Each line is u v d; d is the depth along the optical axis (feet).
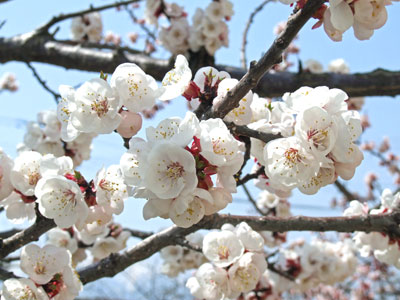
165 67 2.64
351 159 1.07
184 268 2.56
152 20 2.82
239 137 1.27
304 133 1.06
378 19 1.09
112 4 2.65
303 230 1.55
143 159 1.04
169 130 1.06
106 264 1.61
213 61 2.68
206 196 1.04
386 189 1.63
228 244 1.44
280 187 1.10
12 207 1.32
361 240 1.63
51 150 2.15
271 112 1.37
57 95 2.16
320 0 1.04
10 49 2.72
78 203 1.18
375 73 2.39
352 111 1.14
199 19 2.66
